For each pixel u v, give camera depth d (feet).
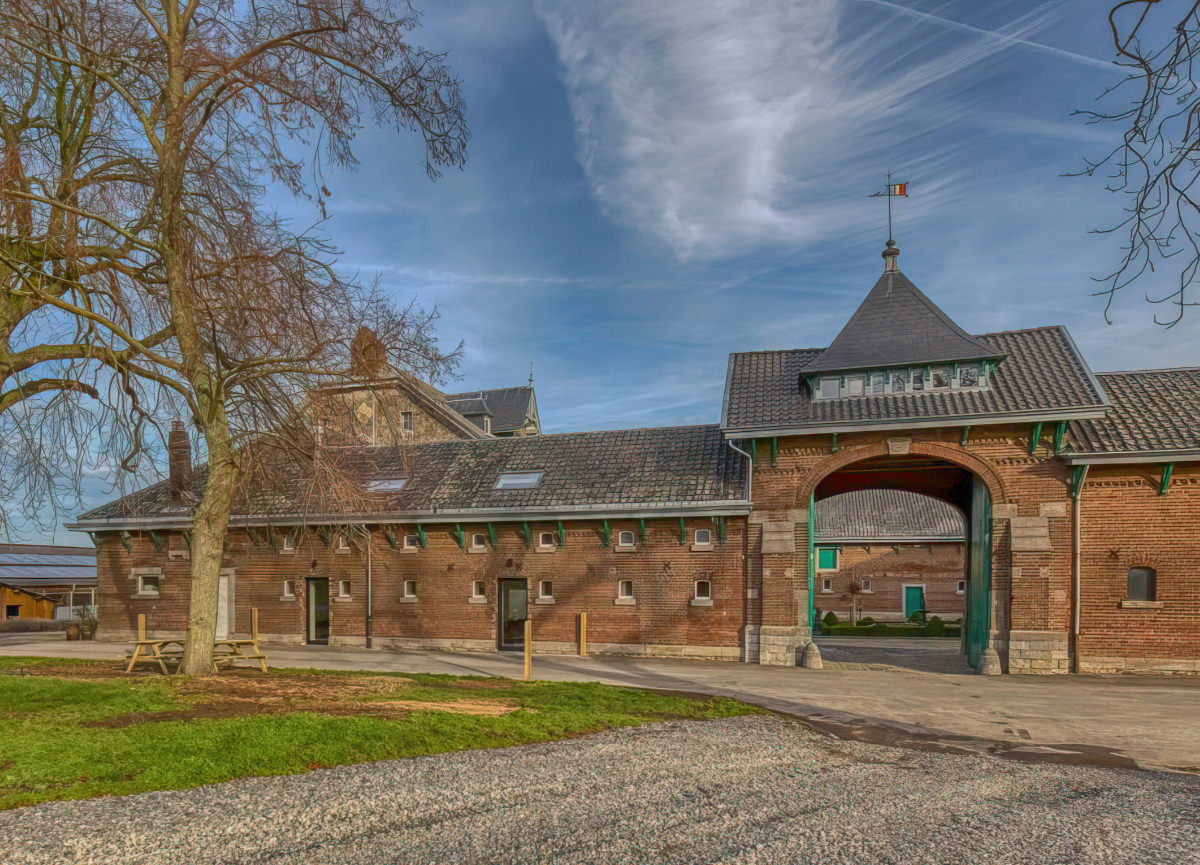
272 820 21.47
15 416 43.09
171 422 47.44
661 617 69.05
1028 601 60.85
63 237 40.04
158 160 40.65
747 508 66.39
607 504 69.92
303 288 41.98
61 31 40.86
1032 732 38.11
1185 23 16.26
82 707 34.22
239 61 39.65
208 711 33.94
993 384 64.90
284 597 79.97
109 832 20.04
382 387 48.01
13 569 127.95
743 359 78.48
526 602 73.97
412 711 35.70
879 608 131.13
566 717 36.42
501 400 166.61
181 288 40.96
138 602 83.51
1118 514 60.23
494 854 19.49
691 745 32.14
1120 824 23.03
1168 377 67.87
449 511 73.87
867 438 65.10
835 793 25.77
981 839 21.40
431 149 45.55
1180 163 17.51
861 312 72.38
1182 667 58.13
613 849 19.99
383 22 41.88
